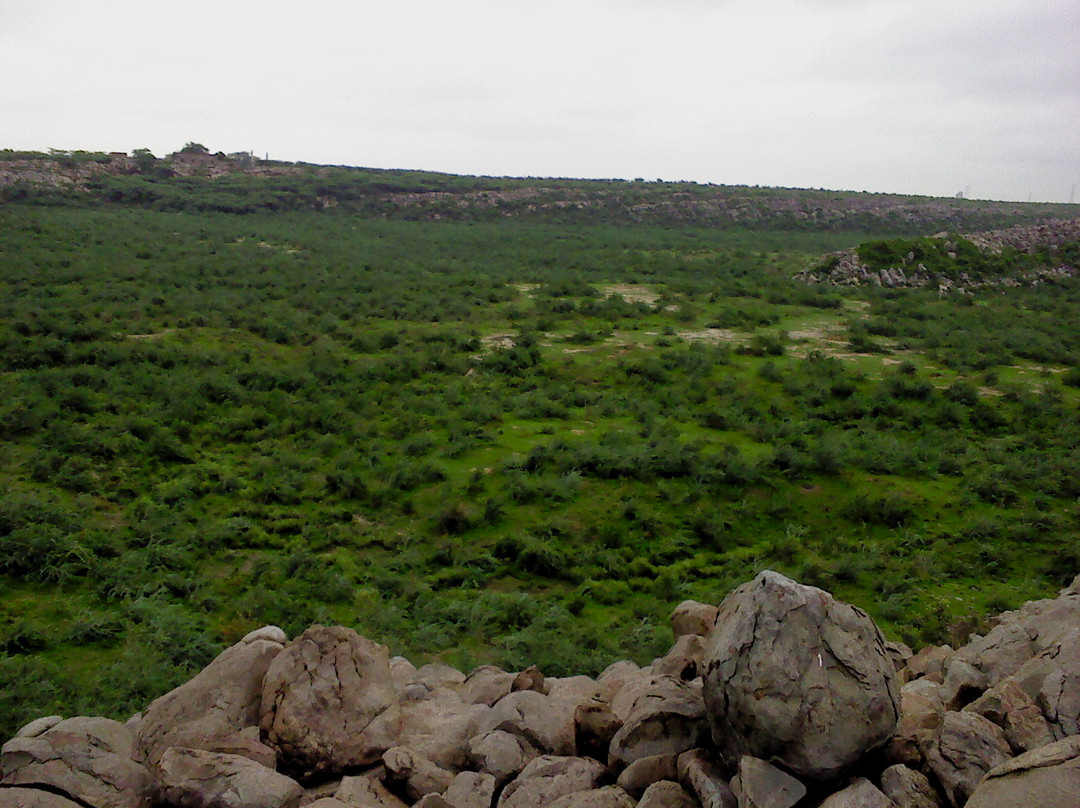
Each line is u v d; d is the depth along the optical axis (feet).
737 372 92.79
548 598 48.24
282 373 86.58
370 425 75.00
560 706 20.44
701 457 66.33
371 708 19.69
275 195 253.03
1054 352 102.42
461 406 80.23
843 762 14.35
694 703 17.72
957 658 22.74
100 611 42.37
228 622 41.86
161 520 53.42
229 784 16.21
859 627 15.78
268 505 58.65
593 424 77.77
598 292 140.05
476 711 21.59
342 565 49.60
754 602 15.72
